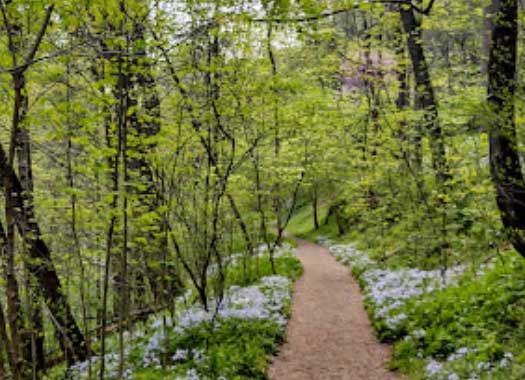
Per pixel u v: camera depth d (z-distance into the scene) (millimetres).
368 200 21266
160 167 10000
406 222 18281
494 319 8883
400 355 9742
